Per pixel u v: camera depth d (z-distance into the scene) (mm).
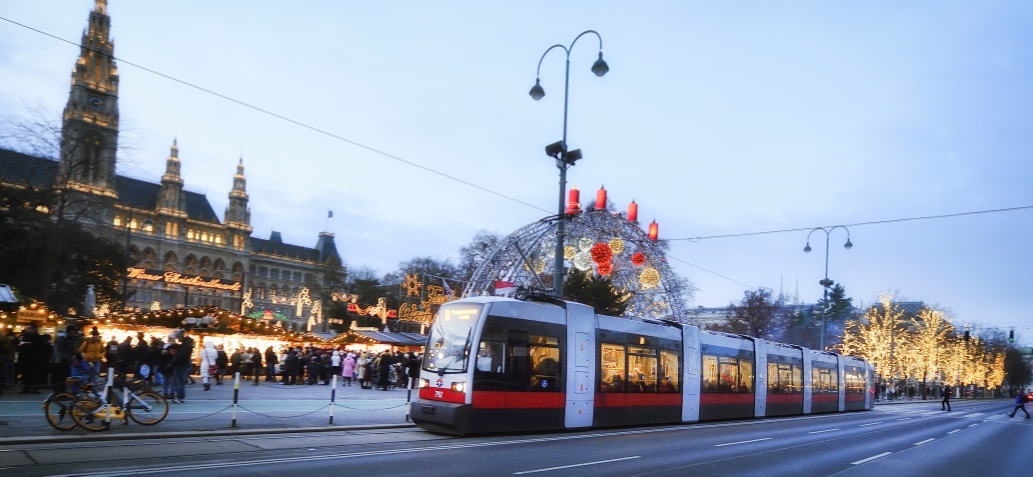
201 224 166875
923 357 79188
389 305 86062
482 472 11523
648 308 44062
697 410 24969
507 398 17359
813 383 35375
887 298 75875
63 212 41562
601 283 39469
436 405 16828
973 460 18234
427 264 87812
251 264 177875
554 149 23578
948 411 51531
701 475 12742
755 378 29453
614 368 21047
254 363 31750
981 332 116750
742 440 19562
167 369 20984
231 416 17656
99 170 43938
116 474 9742
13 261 40250
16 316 26922
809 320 109062
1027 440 26281
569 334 19438
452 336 17484
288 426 16469
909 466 16156
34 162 40562
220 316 36844
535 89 24016
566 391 19031
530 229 36062
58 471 9812
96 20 133750
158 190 161875
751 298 74562
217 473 10164
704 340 26094
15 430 13312
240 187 177000
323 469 10984
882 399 69438
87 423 13789
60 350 20391
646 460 14266
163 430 14438
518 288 20547
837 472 14359
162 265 156500
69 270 46094
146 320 33969
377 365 35719
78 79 128625
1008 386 157500
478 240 75000
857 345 78812
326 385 34188
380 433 16781
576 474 11930
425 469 11523
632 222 42969
